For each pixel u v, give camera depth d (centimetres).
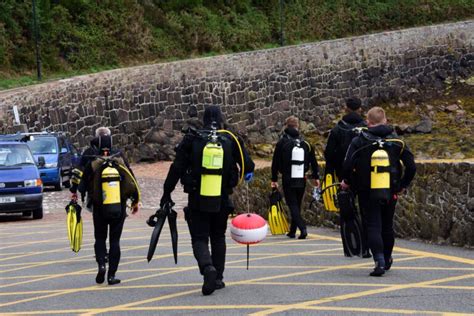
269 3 8962
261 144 7081
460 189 1898
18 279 1748
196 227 1423
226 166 1409
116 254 1603
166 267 1798
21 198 3078
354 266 1673
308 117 7575
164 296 1444
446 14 9769
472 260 1686
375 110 1531
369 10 9475
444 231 1953
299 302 1327
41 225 2931
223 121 1446
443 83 8538
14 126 5100
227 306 1320
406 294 1354
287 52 7444
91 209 1616
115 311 1332
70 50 7062
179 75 6569
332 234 2289
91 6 7419
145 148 6181
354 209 1725
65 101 5681
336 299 1337
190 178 1402
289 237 2239
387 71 8200
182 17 8088
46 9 7081
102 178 1573
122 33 7462
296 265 1730
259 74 7200
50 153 4488
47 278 1738
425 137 6838
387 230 1563
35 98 5422
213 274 1403
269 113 7262
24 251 2228
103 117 5984
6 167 3141
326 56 7756
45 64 6775
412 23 9556
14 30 6800
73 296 1495
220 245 1471
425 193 2012
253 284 1514
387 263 1584
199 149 1399
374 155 1493
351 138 1778
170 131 6444
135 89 6228
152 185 4512
